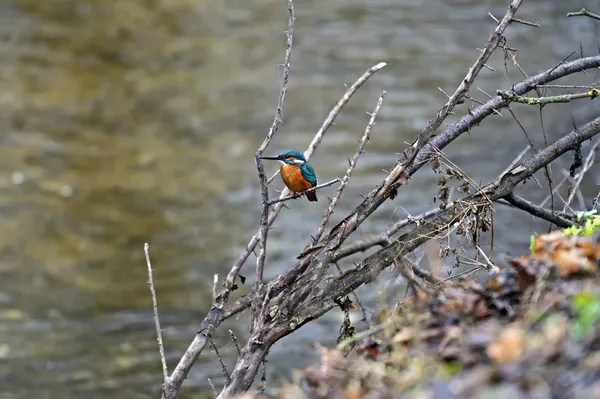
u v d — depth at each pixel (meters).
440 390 4.08
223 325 12.64
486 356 4.33
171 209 17.25
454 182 12.91
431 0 29.41
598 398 3.70
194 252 15.49
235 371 5.92
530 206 6.70
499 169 17.69
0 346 12.67
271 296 6.17
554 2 28.00
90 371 12.00
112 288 14.32
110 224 16.64
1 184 18.22
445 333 4.70
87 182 18.39
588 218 6.30
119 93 23.16
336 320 12.73
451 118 20.61
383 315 5.55
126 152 19.95
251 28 27.44
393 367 4.69
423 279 6.61
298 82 23.56
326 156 19.08
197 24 27.78
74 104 22.41
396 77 23.38
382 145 19.55
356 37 26.48
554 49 24.38
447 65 24.06
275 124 6.16
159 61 25.12
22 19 27.36
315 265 6.16
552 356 4.05
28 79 23.69
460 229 6.36
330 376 4.74
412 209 15.91
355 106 21.84
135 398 11.41
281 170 7.19
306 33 26.91
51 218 16.84
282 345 12.10
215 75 24.25
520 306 4.75
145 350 12.48
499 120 19.66
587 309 4.23
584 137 6.48
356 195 17.16
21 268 15.04
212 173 18.89
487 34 26.23
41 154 19.73
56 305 13.84
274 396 5.12
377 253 6.19
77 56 25.20
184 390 10.96
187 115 21.89
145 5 28.98
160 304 13.78
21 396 11.48
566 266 4.84
